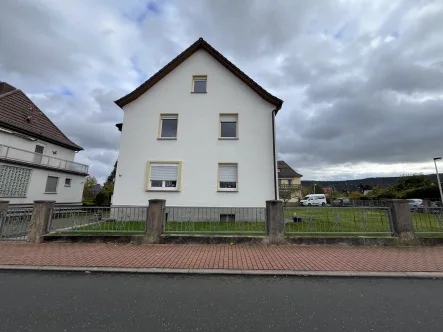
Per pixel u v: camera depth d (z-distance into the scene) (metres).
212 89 13.70
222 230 7.79
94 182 47.41
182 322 3.04
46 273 5.04
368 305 3.59
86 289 4.15
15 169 16.72
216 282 4.52
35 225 7.56
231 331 2.84
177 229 7.91
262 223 7.69
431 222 7.55
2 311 3.32
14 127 17.61
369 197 39.44
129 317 3.16
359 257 5.95
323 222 7.98
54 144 21.98
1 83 21.23
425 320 3.16
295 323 3.04
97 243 7.31
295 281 4.60
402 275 4.88
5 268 5.22
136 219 8.29
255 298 3.80
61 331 2.83
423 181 35.41
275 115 13.78
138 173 12.83
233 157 12.92
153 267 5.24
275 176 12.62
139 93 13.64
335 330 2.90
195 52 14.19
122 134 13.27
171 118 13.59
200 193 12.59
